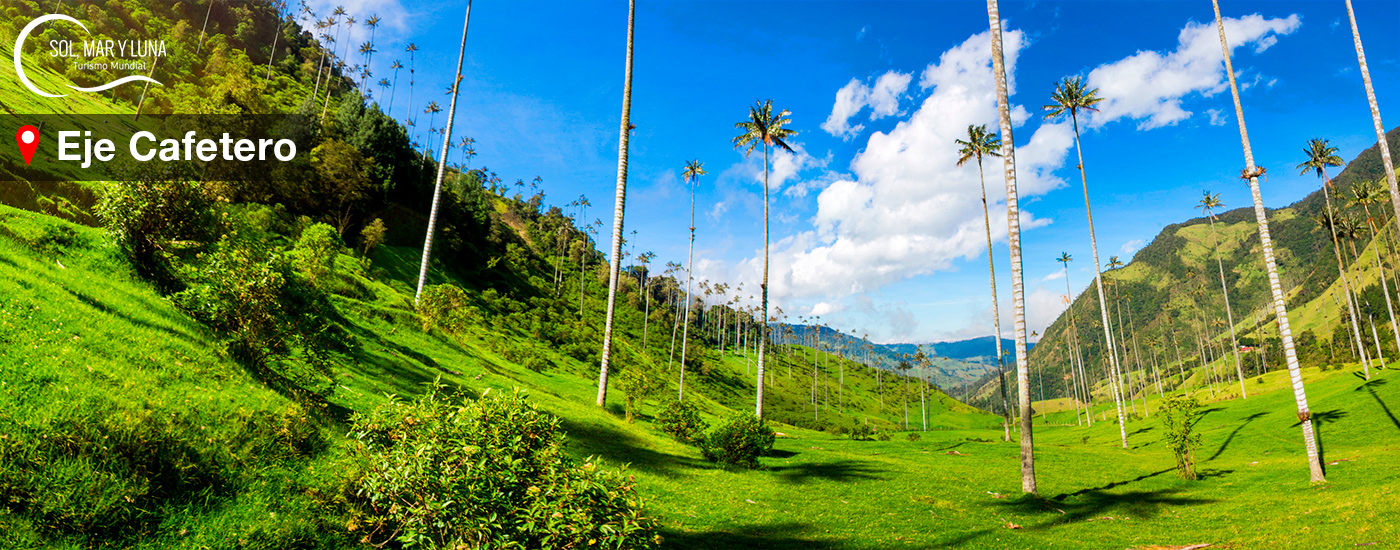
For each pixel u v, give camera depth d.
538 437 8.77
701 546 13.34
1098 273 53.78
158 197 18.06
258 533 8.70
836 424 133.50
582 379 60.66
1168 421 28.52
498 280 101.69
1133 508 20.02
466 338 49.41
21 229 16.41
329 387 15.35
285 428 11.48
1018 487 24.34
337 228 65.94
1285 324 24.28
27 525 7.04
